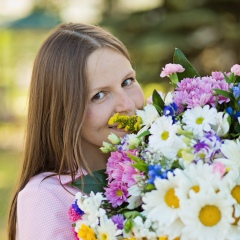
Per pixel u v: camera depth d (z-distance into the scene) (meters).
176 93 1.85
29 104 2.05
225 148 1.58
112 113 1.92
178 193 1.48
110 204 1.75
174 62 2.05
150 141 1.67
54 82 1.95
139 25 10.91
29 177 2.04
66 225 1.89
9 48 15.73
